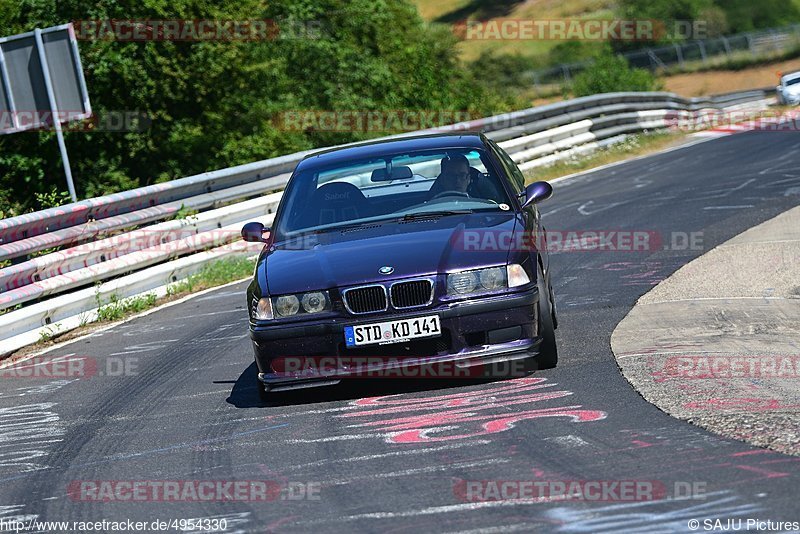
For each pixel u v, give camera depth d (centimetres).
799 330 2500
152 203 4159
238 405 2297
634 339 2503
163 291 4012
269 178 4922
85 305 3647
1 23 6712
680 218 4462
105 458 2002
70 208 3672
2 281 3334
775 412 1812
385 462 1736
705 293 2986
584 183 6303
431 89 10262
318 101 8688
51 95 4397
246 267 4350
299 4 8950
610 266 3588
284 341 2158
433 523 1418
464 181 2484
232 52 7000
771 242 3656
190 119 7050
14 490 1861
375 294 2131
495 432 1836
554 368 2281
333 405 2183
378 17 9806
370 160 2589
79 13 6656
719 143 7862
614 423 1816
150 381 2680
